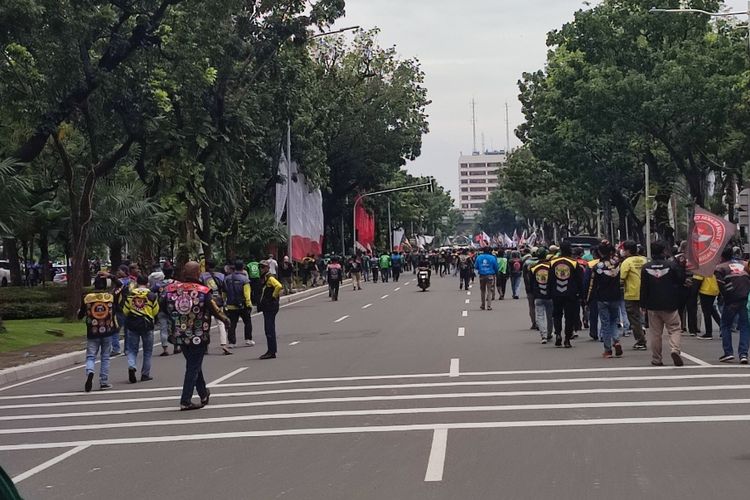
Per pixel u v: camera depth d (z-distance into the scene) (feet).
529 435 33.30
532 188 215.51
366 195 249.96
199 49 96.58
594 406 39.11
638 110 130.41
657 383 45.52
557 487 25.84
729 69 127.34
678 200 233.96
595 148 157.38
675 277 51.75
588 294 58.90
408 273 289.74
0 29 74.79
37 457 33.45
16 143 107.04
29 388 56.75
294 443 33.50
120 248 127.13
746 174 158.30
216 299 69.82
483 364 55.31
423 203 394.52
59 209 133.08
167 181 120.98
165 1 91.09
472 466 28.73
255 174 153.28
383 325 88.38
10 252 165.68
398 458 30.30
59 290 123.85
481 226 593.01
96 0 88.17
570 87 139.95
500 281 124.57
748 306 46.16
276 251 176.86
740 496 24.68
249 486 27.40
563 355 59.16
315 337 79.05
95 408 45.78
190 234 127.54
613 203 203.00
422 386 46.73
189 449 33.40
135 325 55.62
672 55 133.49
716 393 41.91
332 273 137.69
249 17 126.41
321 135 174.60
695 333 70.13
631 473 27.32
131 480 28.96
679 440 31.91
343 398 43.86
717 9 136.26
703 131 130.41
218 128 123.65
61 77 87.86
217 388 50.03
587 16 138.51
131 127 100.42
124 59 93.30
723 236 56.44
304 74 146.92
